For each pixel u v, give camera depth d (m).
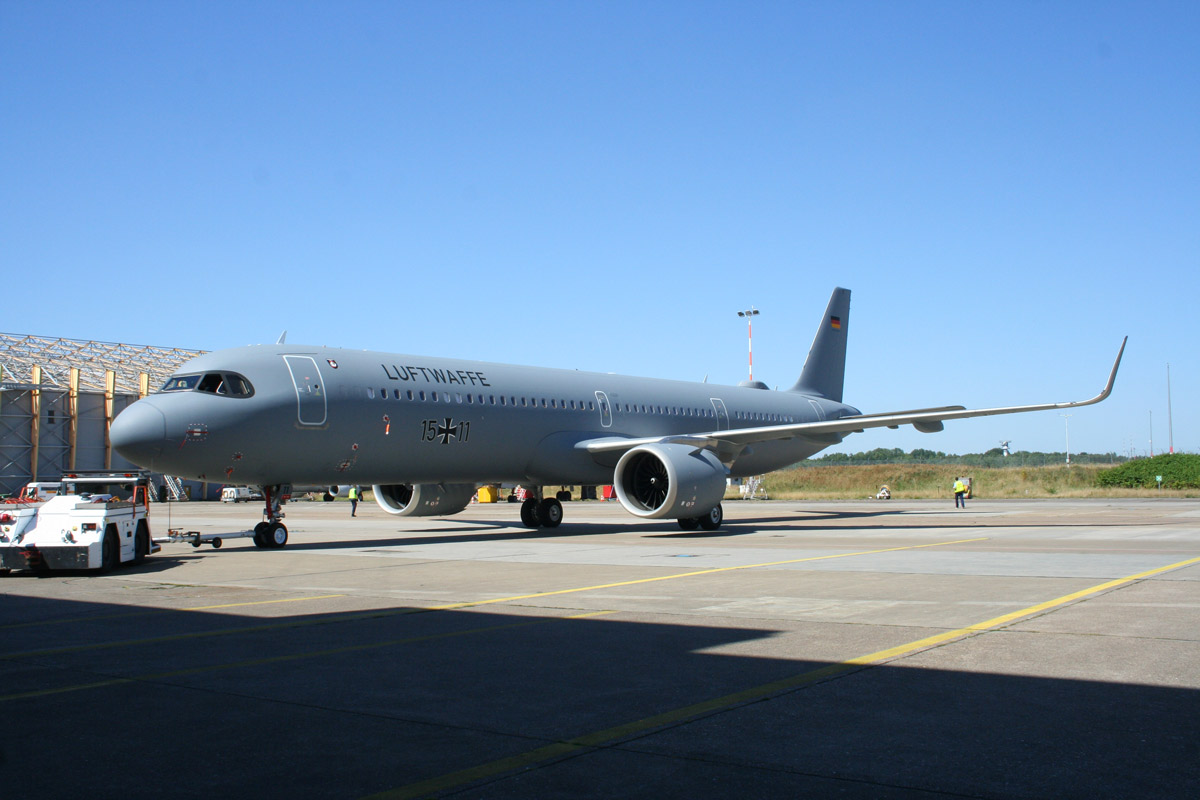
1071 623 8.93
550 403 24.88
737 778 4.72
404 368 22.00
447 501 26.17
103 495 17.66
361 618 10.05
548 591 12.10
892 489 66.00
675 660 7.60
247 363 19.44
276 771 4.93
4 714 6.12
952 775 4.73
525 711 6.09
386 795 4.55
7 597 12.17
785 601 10.74
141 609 10.94
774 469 32.78
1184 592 11.00
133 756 5.21
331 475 20.83
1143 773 4.73
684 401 29.22
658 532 24.27
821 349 36.09
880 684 6.62
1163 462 55.72
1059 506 39.69
